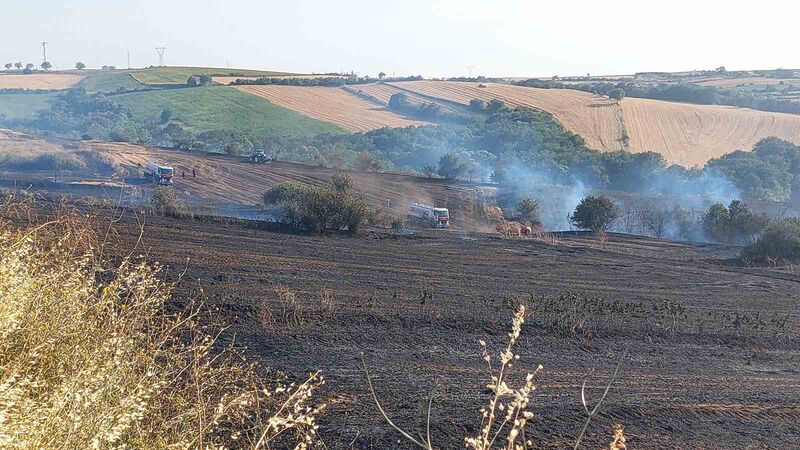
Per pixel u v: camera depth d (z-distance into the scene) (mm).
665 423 9703
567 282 24656
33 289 4777
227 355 10352
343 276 20953
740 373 13688
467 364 12078
